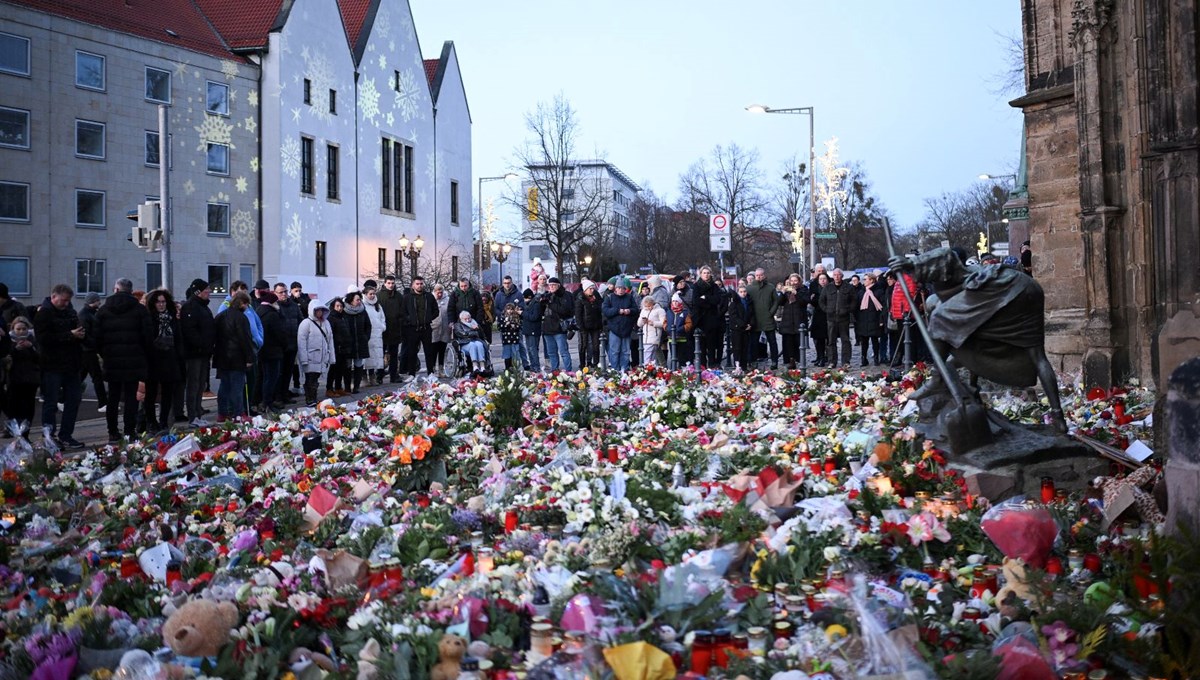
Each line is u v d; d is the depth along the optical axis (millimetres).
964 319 7973
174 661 4438
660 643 4211
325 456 10250
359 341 20328
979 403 7812
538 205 59281
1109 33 13672
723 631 4219
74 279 37281
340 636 4754
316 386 18312
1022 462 7441
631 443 9961
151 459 10562
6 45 34781
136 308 13695
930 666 3740
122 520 7770
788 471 7445
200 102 41750
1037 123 15953
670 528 6465
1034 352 8016
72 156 37062
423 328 23656
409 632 4512
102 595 5480
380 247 53188
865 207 68000
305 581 5555
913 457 7621
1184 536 4070
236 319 15070
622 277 22281
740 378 15508
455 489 8383
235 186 43344
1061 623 4324
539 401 12461
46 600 5574
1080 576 5246
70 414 13734
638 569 5441
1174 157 9109
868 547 5656
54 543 7082
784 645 4184
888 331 22188
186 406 16781
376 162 52750
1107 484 6641
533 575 5312
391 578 5480
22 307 16297
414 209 57156
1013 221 28422
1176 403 4324
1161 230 9242
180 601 5270
